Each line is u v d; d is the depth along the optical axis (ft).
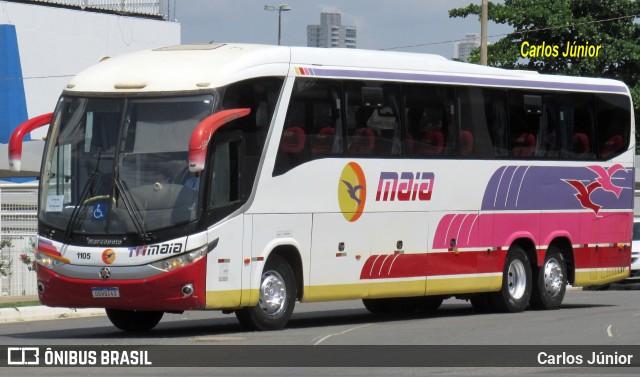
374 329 81.71
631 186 110.42
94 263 73.36
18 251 124.16
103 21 242.37
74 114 76.64
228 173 75.51
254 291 77.15
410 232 89.15
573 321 88.79
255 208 77.15
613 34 211.61
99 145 75.10
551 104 102.58
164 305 73.10
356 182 84.74
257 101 77.66
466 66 95.09
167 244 72.69
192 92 74.64
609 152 108.17
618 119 108.99
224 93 75.10
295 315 101.19
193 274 73.05
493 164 96.58
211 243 74.02
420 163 89.97
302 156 80.69
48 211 75.77
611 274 108.58
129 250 72.84
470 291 94.68
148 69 76.69
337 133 83.41
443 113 92.43
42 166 77.00
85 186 74.64
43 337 78.59
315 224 81.66
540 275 102.27
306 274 81.51
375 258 86.38
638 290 150.20
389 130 87.61
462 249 93.81
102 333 82.17
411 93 89.66
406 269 88.94
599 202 107.14
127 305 73.36
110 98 75.77
